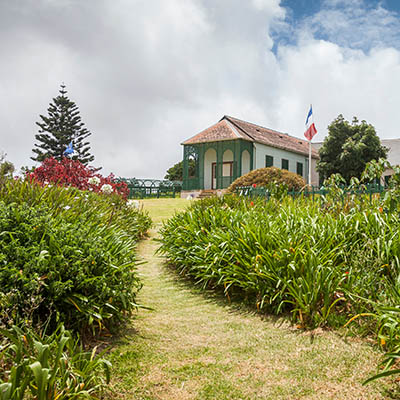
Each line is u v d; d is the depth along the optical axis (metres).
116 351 3.34
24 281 2.94
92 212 5.97
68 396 2.23
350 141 28.78
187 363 3.20
